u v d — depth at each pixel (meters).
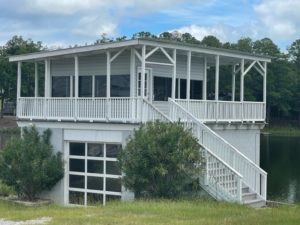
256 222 12.32
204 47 23.59
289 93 86.06
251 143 26.31
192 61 26.88
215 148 19.56
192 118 20.06
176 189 18.11
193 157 17.92
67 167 23.19
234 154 19.25
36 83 27.09
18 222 13.70
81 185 22.84
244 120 25.69
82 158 22.81
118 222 12.89
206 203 16.56
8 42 65.31
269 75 83.69
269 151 52.75
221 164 18.41
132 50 22.92
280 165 41.28
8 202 22.14
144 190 18.56
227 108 24.64
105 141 21.77
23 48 64.25
